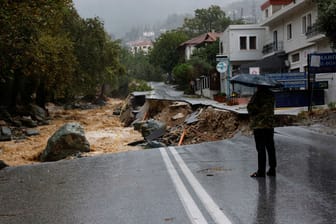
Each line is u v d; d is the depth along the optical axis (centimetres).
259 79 871
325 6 2091
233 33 4894
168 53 9250
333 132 1596
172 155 1331
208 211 643
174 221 600
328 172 909
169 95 5653
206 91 5300
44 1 2133
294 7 3625
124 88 9400
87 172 1097
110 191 830
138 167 1131
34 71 3159
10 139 2564
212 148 1452
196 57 6550
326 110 2059
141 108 3700
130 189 838
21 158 1969
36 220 648
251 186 801
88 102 7200
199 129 2228
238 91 3891
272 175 891
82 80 5109
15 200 802
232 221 585
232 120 2119
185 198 732
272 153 888
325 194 716
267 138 882
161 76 11369
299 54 3825
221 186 817
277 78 2625
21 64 2930
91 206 716
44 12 2280
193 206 676
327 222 564
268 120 871
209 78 5150
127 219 624
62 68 3869
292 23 3938
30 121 3472
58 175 1074
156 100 3300
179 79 6638
